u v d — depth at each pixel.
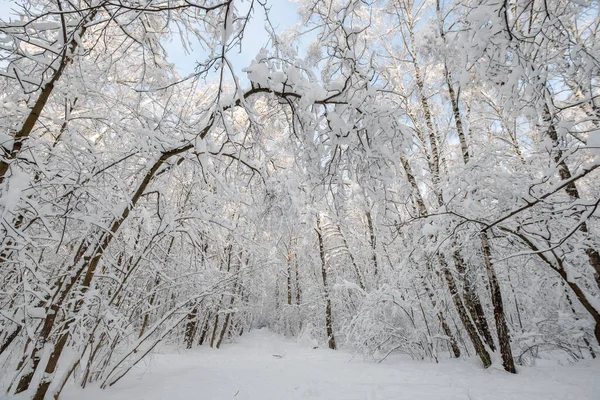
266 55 3.24
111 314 4.05
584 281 6.54
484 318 6.78
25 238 2.48
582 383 4.41
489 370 5.83
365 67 3.46
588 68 3.17
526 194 4.99
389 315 8.46
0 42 2.95
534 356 6.32
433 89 8.14
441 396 4.21
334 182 3.74
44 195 3.54
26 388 3.44
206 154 3.60
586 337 6.25
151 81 4.21
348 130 3.19
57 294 3.63
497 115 7.54
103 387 4.35
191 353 10.04
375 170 3.56
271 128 4.67
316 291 15.01
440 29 6.60
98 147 5.07
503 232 5.71
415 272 8.04
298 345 14.13
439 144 8.29
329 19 3.40
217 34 2.77
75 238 4.13
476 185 5.67
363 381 5.32
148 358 7.07
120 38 4.76
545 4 2.82
